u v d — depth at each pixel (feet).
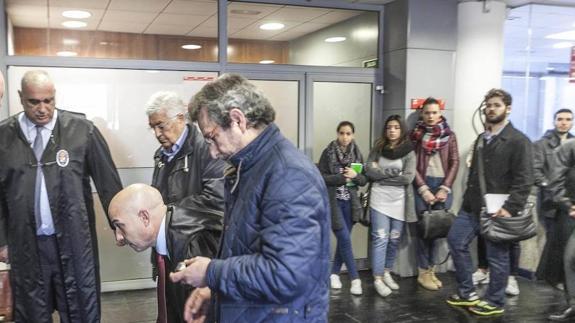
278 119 14.35
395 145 12.79
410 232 14.29
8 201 7.28
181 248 4.88
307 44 14.65
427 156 13.17
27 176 7.22
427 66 14.37
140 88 13.24
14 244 7.33
